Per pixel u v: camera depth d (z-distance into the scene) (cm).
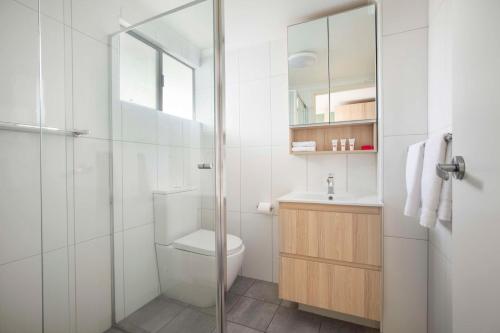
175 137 117
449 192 97
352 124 185
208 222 110
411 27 136
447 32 107
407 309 138
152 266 122
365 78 176
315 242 157
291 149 200
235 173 233
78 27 108
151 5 120
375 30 172
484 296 50
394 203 140
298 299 161
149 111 121
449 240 105
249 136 228
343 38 180
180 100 114
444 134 95
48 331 102
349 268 149
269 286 208
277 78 218
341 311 150
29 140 96
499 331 44
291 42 195
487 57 48
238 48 231
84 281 111
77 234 109
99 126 115
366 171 190
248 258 227
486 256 49
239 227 231
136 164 122
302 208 161
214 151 107
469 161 56
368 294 144
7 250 91
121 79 119
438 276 118
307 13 182
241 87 231
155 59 119
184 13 114
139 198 122
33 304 98
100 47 114
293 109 199
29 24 95
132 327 119
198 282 112
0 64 88
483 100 50
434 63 123
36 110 97
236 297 189
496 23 45
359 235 147
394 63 139
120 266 121
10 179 91
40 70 98
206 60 109
